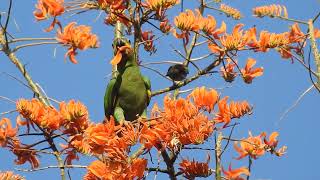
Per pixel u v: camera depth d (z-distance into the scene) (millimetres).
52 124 10297
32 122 10391
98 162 10094
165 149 10406
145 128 10070
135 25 12273
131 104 13094
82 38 10641
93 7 11742
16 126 10484
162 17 12398
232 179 9922
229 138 9961
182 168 10750
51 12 10742
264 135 10922
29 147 10570
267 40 12156
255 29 12188
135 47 12656
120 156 10047
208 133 10086
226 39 12016
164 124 10117
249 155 10773
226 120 10297
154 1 11953
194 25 11961
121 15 12258
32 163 10617
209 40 12016
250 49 12219
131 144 10047
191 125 10008
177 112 10117
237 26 12164
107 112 13328
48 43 10578
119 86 13039
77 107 10328
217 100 10359
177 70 12203
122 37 12945
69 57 10680
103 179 10055
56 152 10305
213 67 12117
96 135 9992
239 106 10438
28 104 10273
